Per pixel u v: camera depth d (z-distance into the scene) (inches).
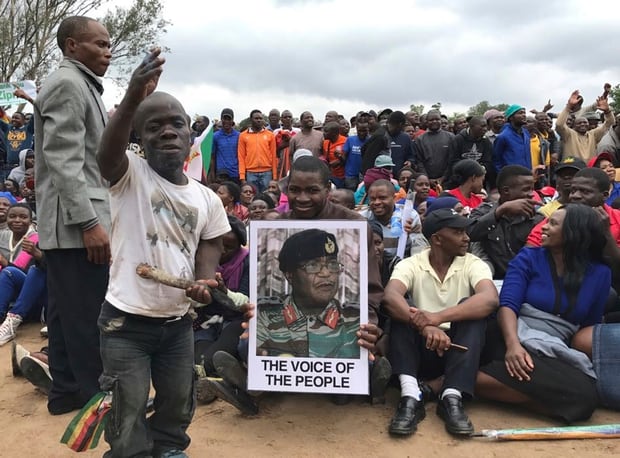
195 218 97.3
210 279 98.6
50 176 127.1
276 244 129.9
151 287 94.1
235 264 172.6
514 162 314.7
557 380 131.9
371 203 193.2
